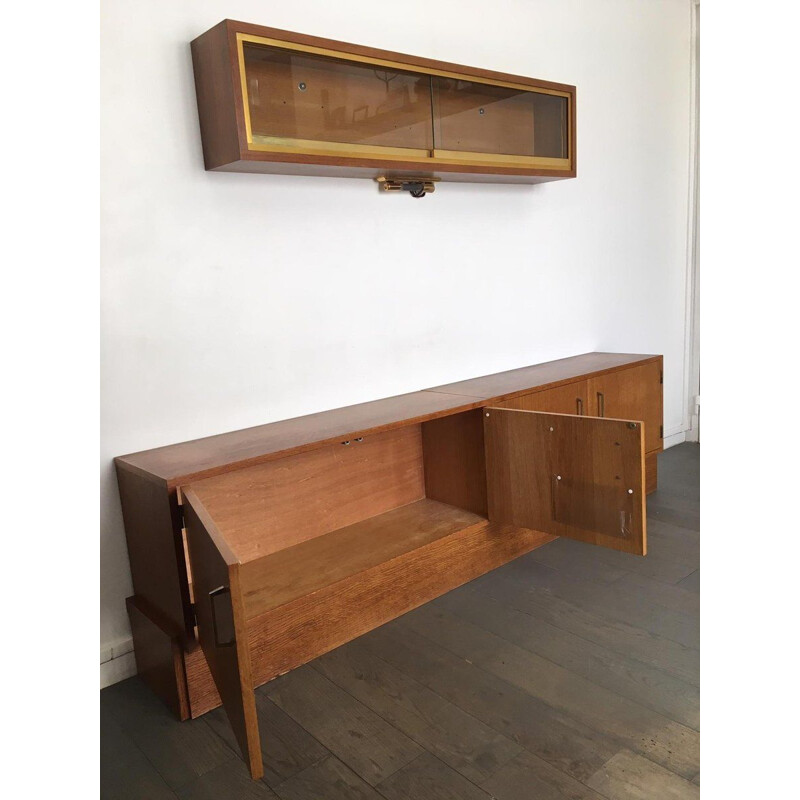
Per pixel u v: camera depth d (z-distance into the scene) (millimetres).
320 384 2680
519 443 2592
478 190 3150
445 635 2346
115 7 2062
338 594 2287
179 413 2320
